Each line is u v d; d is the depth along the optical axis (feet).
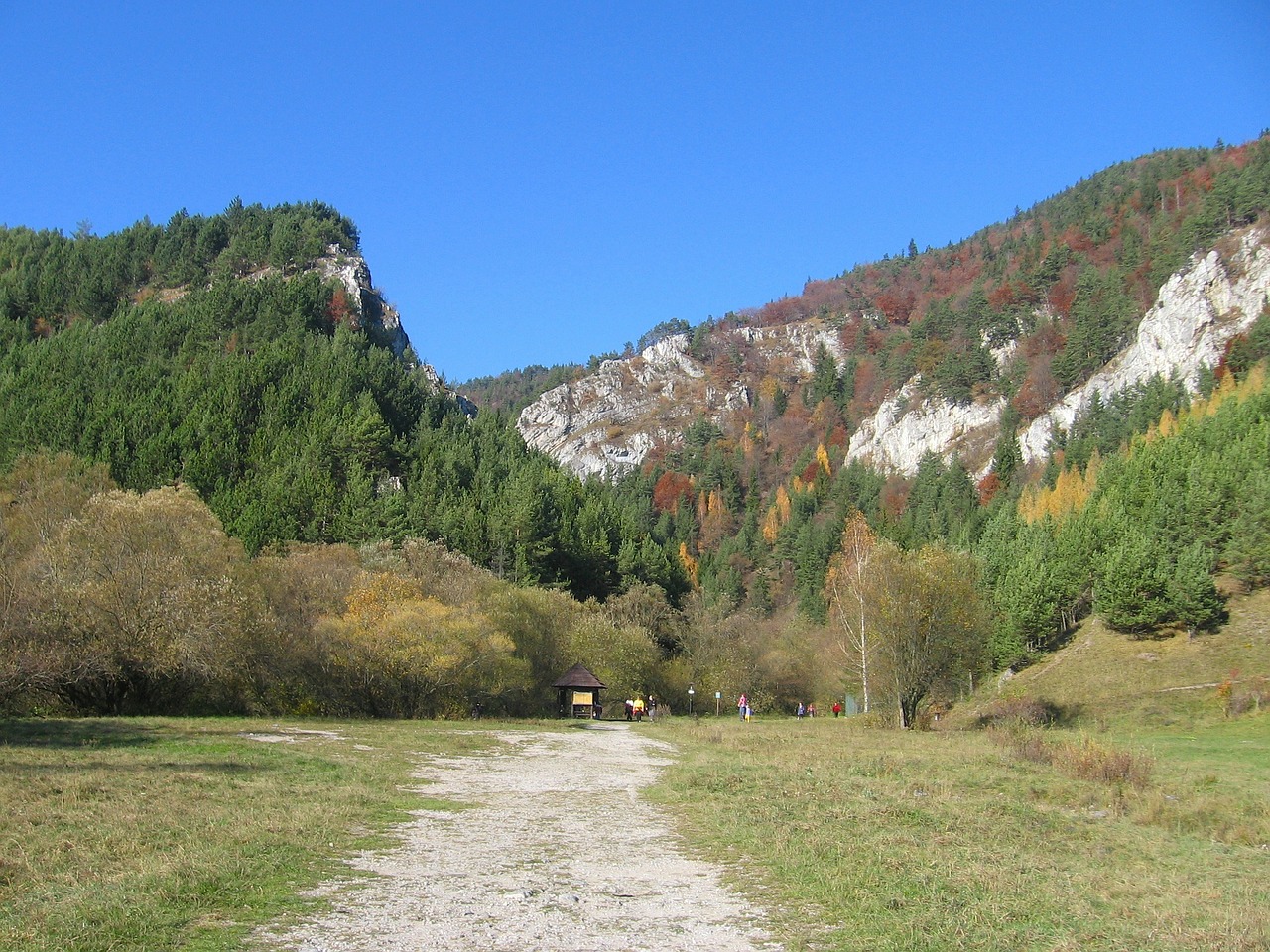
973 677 203.62
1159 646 187.52
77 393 302.45
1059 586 215.51
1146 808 63.62
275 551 198.70
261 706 145.28
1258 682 157.89
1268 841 56.70
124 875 33.78
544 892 34.94
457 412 447.83
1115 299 555.69
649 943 28.78
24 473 187.42
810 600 354.13
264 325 401.08
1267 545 185.98
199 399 306.14
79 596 117.08
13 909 29.43
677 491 630.74
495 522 272.10
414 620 147.84
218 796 51.88
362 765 73.67
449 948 27.55
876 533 348.18
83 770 59.93
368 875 36.78
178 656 120.57
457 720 151.74
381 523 248.73
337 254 558.56
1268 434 222.89
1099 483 300.20
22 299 468.75
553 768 81.41
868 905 33.60
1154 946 29.81
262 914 30.45
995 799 64.44
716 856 42.80
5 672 103.35
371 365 379.76
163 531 131.03
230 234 564.30
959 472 466.70
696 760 89.15
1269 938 30.91
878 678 157.07
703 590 342.44
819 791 64.08
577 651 205.77
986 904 34.17
